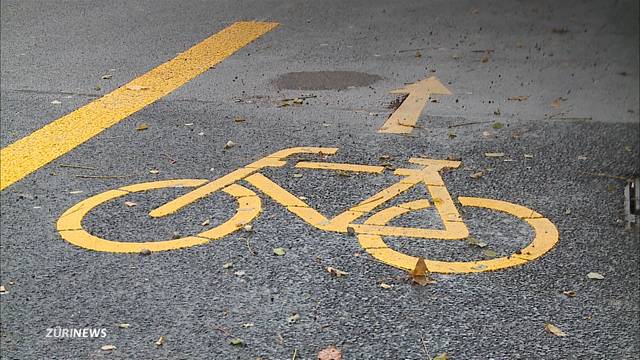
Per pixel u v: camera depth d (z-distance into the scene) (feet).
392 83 11.04
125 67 11.78
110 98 10.40
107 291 5.96
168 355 5.23
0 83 10.96
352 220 7.02
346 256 6.41
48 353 5.27
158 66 11.85
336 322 5.57
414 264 6.30
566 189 7.68
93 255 6.46
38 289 5.99
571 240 6.69
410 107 10.04
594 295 5.92
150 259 6.39
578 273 6.20
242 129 9.27
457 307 5.75
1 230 6.87
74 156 8.48
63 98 10.37
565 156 8.46
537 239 6.70
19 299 5.86
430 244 6.61
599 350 5.30
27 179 7.91
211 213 7.16
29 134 9.11
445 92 10.64
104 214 7.15
